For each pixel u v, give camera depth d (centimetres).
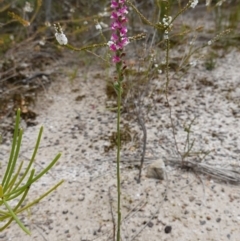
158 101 53
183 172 42
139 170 42
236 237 35
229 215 37
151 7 70
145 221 37
